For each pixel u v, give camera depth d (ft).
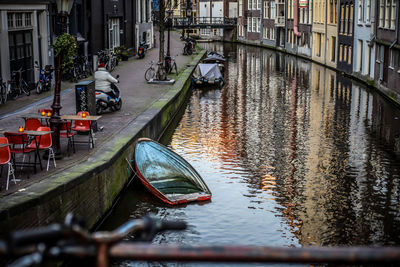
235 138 58.95
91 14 100.22
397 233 32.40
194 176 41.22
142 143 43.04
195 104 83.41
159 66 85.56
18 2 62.03
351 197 38.88
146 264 27.12
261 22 241.14
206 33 311.27
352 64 121.08
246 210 36.37
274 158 50.29
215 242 31.19
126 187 40.78
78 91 44.27
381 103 82.43
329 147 54.39
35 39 69.00
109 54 102.58
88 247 5.01
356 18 118.73
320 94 92.63
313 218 34.88
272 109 77.92
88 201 30.83
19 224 22.57
